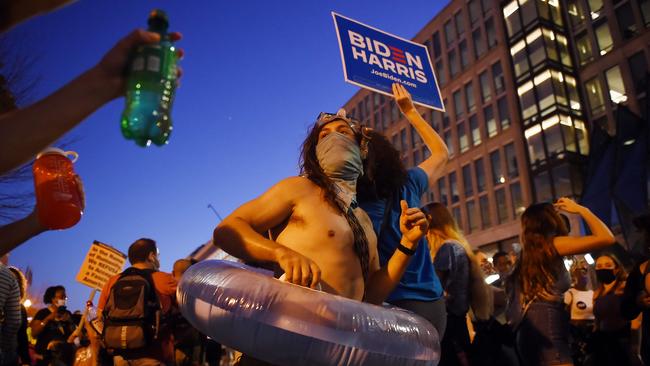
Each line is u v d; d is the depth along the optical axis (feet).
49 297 20.94
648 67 88.43
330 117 7.15
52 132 2.77
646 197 38.50
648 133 40.19
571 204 10.98
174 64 3.18
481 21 118.62
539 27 102.68
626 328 12.21
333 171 6.47
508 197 105.91
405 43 12.01
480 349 10.11
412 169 9.89
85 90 2.84
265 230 6.05
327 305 4.82
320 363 4.67
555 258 10.21
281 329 4.65
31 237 5.23
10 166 2.72
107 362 13.26
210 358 22.00
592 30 99.91
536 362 9.75
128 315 11.55
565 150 94.84
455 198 121.08
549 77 99.45
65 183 5.15
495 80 113.19
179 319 15.78
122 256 21.18
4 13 2.77
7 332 8.94
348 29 11.11
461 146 121.29
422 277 8.66
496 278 17.81
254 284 4.94
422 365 5.27
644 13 90.02
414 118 11.00
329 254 5.79
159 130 3.00
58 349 19.67
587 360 12.90
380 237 8.65
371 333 4.83
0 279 8.79
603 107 96.58
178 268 19.63
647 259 10.78
